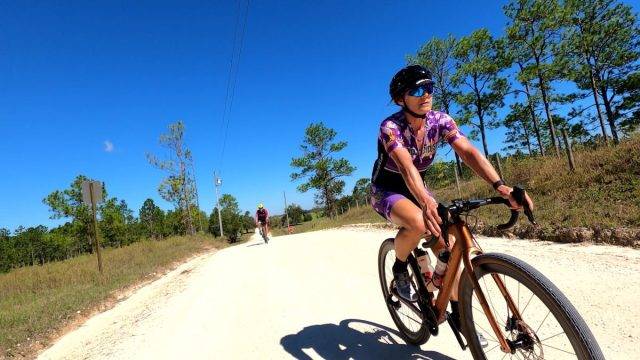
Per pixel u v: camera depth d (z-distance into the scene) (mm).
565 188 9023
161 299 7141
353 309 4434
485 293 2463
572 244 6086
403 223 2686
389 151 2656
